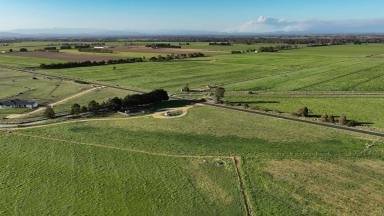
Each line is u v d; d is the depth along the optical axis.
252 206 45.53
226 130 74.06
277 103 97.56
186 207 45.94
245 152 62.06
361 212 43.59
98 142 67.75
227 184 51.22
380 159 57.91
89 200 47.75
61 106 97.94
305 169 55.00
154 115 86.44
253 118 82.50
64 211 45.31
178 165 57.41
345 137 68.25
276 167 55.88
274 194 48.06
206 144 66.19
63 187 51.03
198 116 84.94
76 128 76.56
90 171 55.75
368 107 90.94
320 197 47.03
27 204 46.88
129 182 52.25
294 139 67.94
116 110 90.44
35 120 83.19
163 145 65.94
